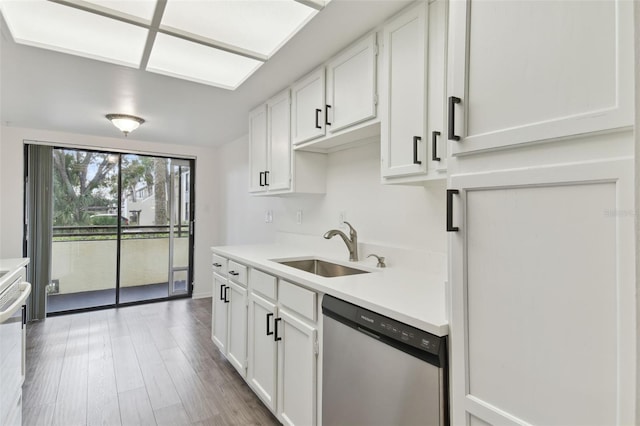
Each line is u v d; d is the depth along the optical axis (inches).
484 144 32.3
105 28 65.1
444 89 51.7
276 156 100.3
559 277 27.3
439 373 36.7
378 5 57.4
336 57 74.3
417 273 68.0
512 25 30.4
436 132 52.3
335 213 97.1
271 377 73.2
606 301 24.7
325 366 55.5
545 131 27.8
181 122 129.9
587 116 25.4
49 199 146.9
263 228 141.6
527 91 29.2
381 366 44.0
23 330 85.4
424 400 38.2
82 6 56.1
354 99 69.2
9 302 69.4
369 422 45.9
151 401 82.0
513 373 30.4
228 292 98.9
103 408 79.0
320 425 57.7
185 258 181.5
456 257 35.5
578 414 26.1
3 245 136.4
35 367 99.2
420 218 72.3
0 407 64.1
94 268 159.8
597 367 25.1
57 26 64.1
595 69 25.1
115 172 164.1
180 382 91.1
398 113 59.3
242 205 159.8
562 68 26.9
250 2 57.6
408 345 39.9
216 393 85.9
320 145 88.7
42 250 144.9
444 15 51.6
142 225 170.7
